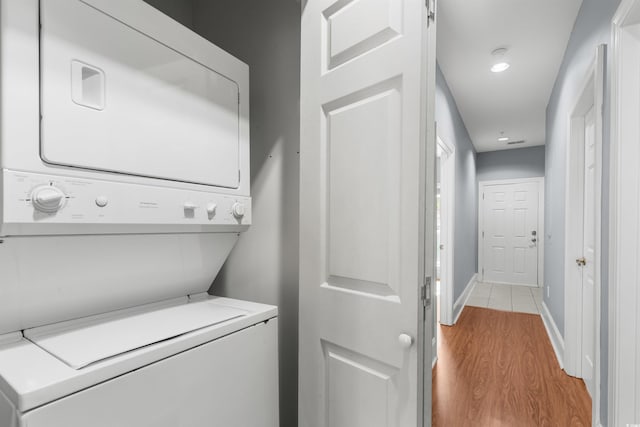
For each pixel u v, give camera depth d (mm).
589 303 2234
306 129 1108
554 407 1986
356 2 968
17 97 645
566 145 2561
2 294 722
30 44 665
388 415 871
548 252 3471
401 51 843
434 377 2373
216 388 864
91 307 904
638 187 1311
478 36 2402
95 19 777
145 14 889
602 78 1575
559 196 2873
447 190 3518
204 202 1038
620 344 1331
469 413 1930
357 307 945
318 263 1062
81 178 745
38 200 660
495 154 6105
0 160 626
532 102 3713
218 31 1652
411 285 814
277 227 1463
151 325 872
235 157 1174
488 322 3625
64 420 580
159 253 997
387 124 874
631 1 1219
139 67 871
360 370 940
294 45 1406
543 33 2363
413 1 827
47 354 686
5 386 573
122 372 665
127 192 832
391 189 862
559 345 2727
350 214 965
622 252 1331
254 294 1539
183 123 988
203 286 1245
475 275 6016
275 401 1072
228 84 1148
